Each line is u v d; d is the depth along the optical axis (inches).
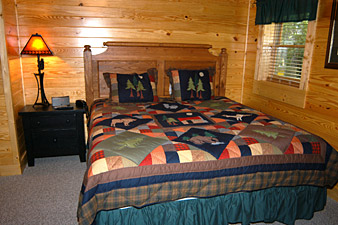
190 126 84.7
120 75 120.4
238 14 141.8
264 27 130.4
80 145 118.3
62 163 118.3
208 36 139.9
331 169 78.1
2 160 105.3
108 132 77.9
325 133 97.0
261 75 136.3
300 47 112.0
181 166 65.3
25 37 118.3
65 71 126.2
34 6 116.9
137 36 130.6
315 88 100.5
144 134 76.3
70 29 122.8
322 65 96.9
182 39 136.6
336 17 89.7
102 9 124.1
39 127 112.1
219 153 68.7
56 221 79.2
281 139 75.5
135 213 66.2
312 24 99.5
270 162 71.5
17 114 110.0
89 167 63.1
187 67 138.0
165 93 137.0
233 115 97.3
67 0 119.8
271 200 75.9
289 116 115.6
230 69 148.1
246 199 73.3
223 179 68.5
